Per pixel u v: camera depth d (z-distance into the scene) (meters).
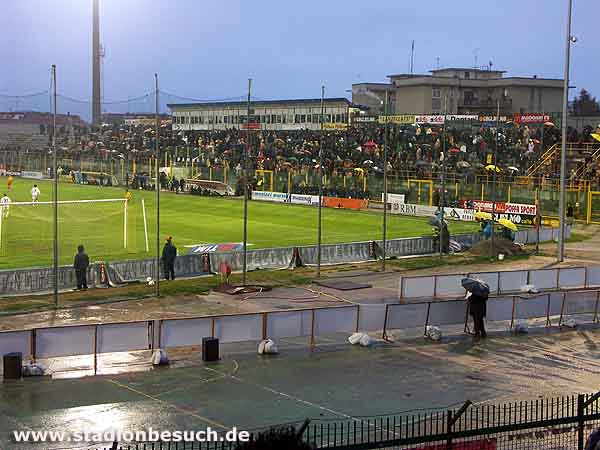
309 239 55.69
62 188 96.00
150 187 95.00
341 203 77.25
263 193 83.94
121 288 38.09
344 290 38.66
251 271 43.25
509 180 75.69
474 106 111.94
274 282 40.47
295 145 98.69
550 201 67.94
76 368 25.09
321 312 28.33
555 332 31.34
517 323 31.33
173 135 118.50
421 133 93.19
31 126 178.38
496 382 24.42
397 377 24.73
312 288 39.22
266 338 27.55
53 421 20.20
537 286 39.06
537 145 83.88
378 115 102.69
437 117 85.12
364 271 44.06
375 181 77.50
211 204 78.25
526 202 68.56
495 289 38.03
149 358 26.45
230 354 27.19
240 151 98.31
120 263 39.25
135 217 66.88
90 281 38.38
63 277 37.50
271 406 21.73
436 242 50.72
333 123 106.19
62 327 24.62
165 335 26.03
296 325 28.00
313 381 24.16
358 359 26.81
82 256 37.72
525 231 55.44
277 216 69.44
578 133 91.00
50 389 22.84
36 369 24.12
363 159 87.19
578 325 32.53
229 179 87.94
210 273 42.16
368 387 23.66
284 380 24.22
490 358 27.25
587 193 68.75
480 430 13.84
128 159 100.44
